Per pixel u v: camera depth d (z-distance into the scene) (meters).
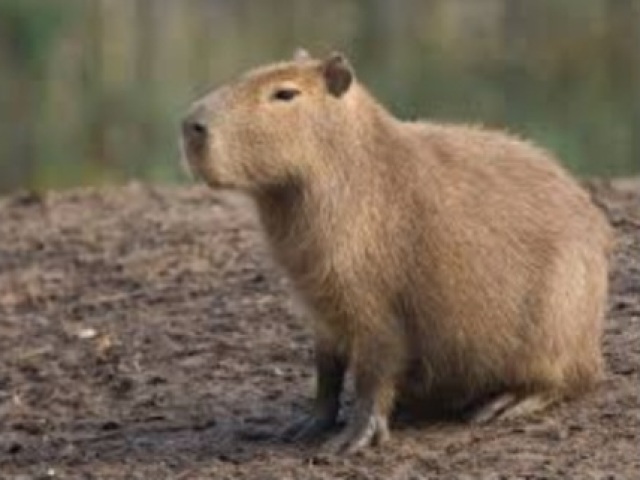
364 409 22.89
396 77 74.88
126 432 24.52
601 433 23.02
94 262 31.30
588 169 65.94
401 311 22.84
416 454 22.59
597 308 23.89
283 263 23.03
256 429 24.11
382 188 22.73
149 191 35.38
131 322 28.62
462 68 74.81
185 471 22.62
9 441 24.45
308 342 27.19
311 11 81.56
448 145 23.47
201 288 29.59
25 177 71.19
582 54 73.12
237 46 80.44
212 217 32.97
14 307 29.81
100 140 72.19
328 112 22.62
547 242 23.33
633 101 71.19
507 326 23.17
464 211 22.98
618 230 30.00
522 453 22.52
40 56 73.06
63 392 26.31
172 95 75.44
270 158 22.47
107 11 76.94
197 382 26.14
